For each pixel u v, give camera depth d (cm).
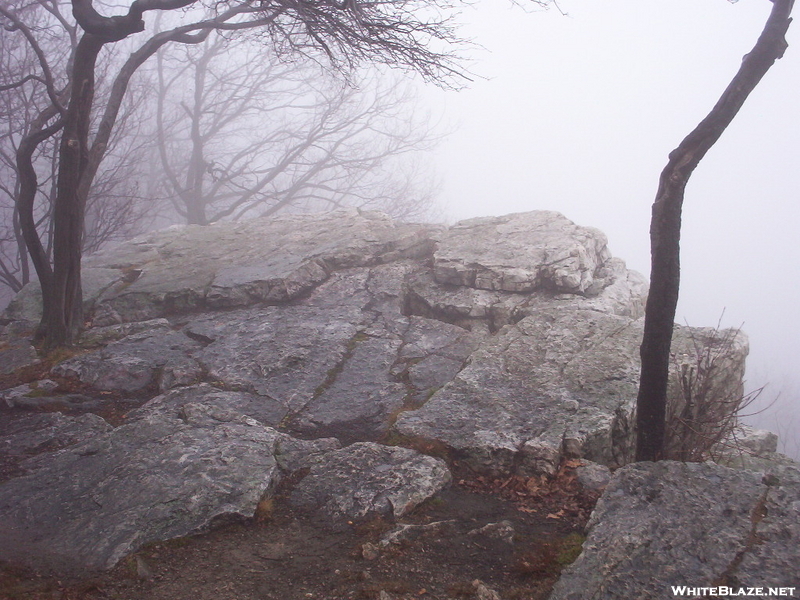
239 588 333
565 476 452
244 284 848
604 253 927
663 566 310
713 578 298
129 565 351
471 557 360
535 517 410
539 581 332
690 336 619
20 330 841
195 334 758
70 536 380
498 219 983
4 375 699
